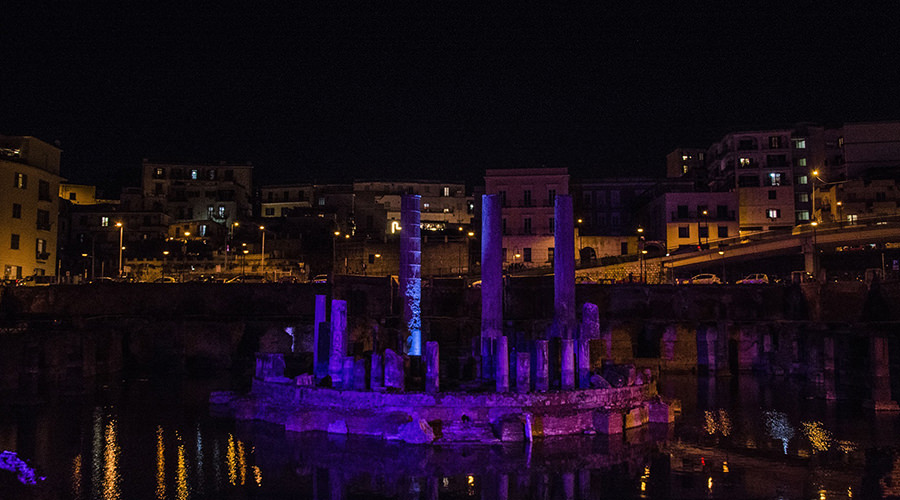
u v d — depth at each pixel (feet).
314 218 365.81
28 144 264.11
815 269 265.95
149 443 107.76
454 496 82.12
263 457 98.68
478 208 376.89
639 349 244.63
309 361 174.19
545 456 98.89
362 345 201.05
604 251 359.25
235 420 125.70
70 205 370.32
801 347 215.10
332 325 119.75
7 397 150.30
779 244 273.33
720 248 284.82
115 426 121.19
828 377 162.40
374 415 110.52
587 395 116.06
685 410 141.08
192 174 408.67
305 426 114.21
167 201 387.75
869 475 90.43
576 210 390.42
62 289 220.02
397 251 330.75
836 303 219.41
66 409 138.82
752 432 117.39
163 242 346.95
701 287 236.43
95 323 206.59
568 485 86.07
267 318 223.30
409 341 140.46
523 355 112.06
